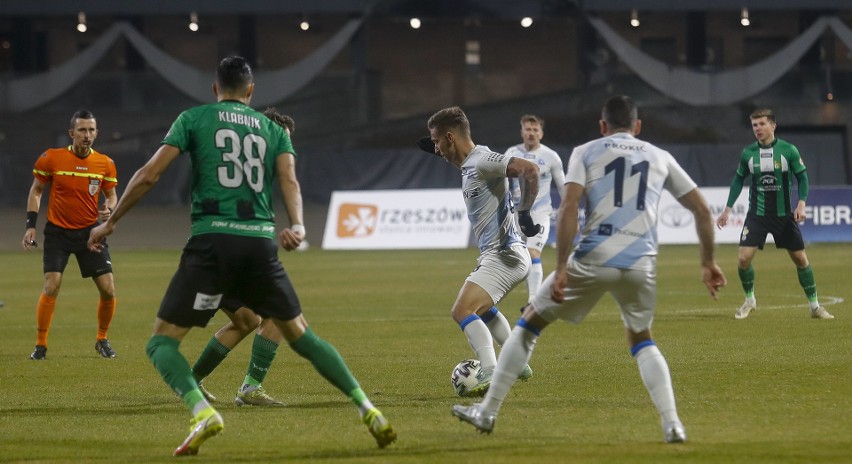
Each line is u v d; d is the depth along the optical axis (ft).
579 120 425.69
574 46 470.39
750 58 474.90
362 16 419.74
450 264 278.46
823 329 140.15
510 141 426.10
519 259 98.12
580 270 74.08
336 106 438.40
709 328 143.64
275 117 99.30
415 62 469.98
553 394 95.91
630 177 73.97
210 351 94.89
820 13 418.92
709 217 74.64
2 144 437.17
